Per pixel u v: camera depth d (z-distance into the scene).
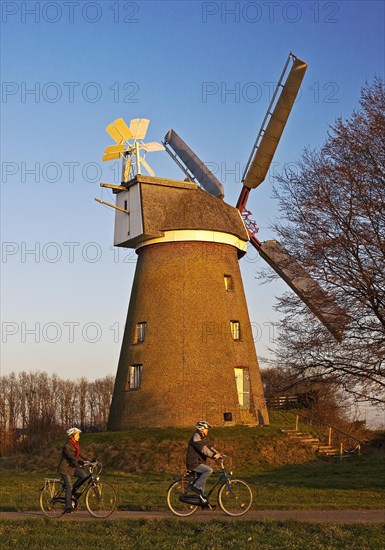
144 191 43.03
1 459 43.03
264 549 15.33
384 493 25.08
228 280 44.25
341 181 24.91
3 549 15.32
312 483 28.25
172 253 43.09
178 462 35.66
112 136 45.28
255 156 45.62
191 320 42.03
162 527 17.31
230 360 42.03
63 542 15.85
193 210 43.44
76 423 79.00
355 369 24.77
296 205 25.61
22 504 21.56
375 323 24.58
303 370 25.47
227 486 19.39
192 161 47.72
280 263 26.72
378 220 24.61
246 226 46.19
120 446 37.75
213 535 16.38
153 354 41.91
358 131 25.33
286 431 39.97
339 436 41.03
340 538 16.34
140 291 43.91
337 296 24.72
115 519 18.19
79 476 19.25
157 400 40.88
